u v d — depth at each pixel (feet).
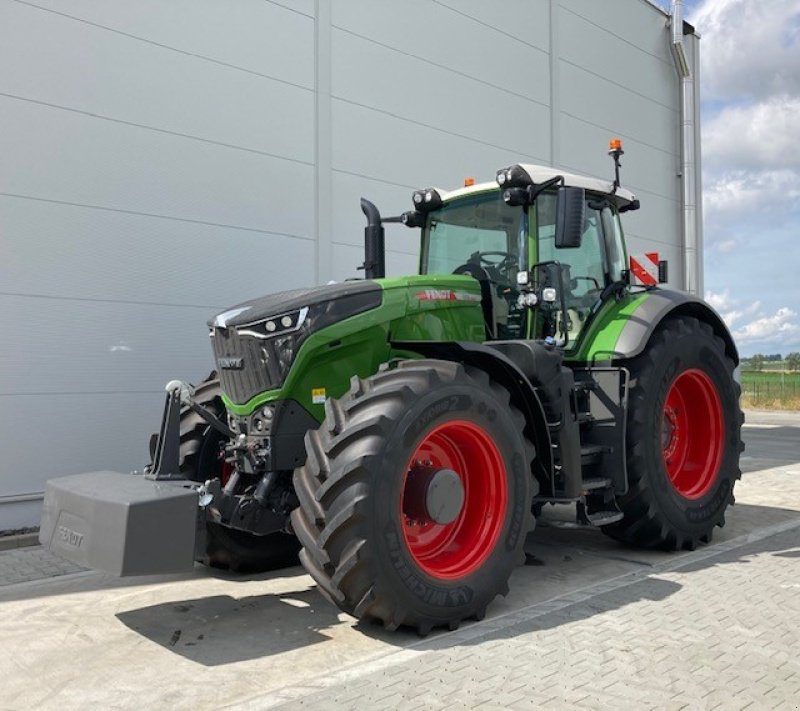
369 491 10.85
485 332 15.66
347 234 27.40
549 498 14.20
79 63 21.01
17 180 19.93
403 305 13.80
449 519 12.07
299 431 12.91
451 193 17.34
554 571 15.51
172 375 22.71
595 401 16.12
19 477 19.84
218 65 23.86
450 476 12.10
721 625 11.85
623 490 15.70
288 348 12.57
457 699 9.26
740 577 14.64
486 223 16.69
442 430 12.22
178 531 10.91
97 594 14.55
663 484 16.34
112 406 21.49
